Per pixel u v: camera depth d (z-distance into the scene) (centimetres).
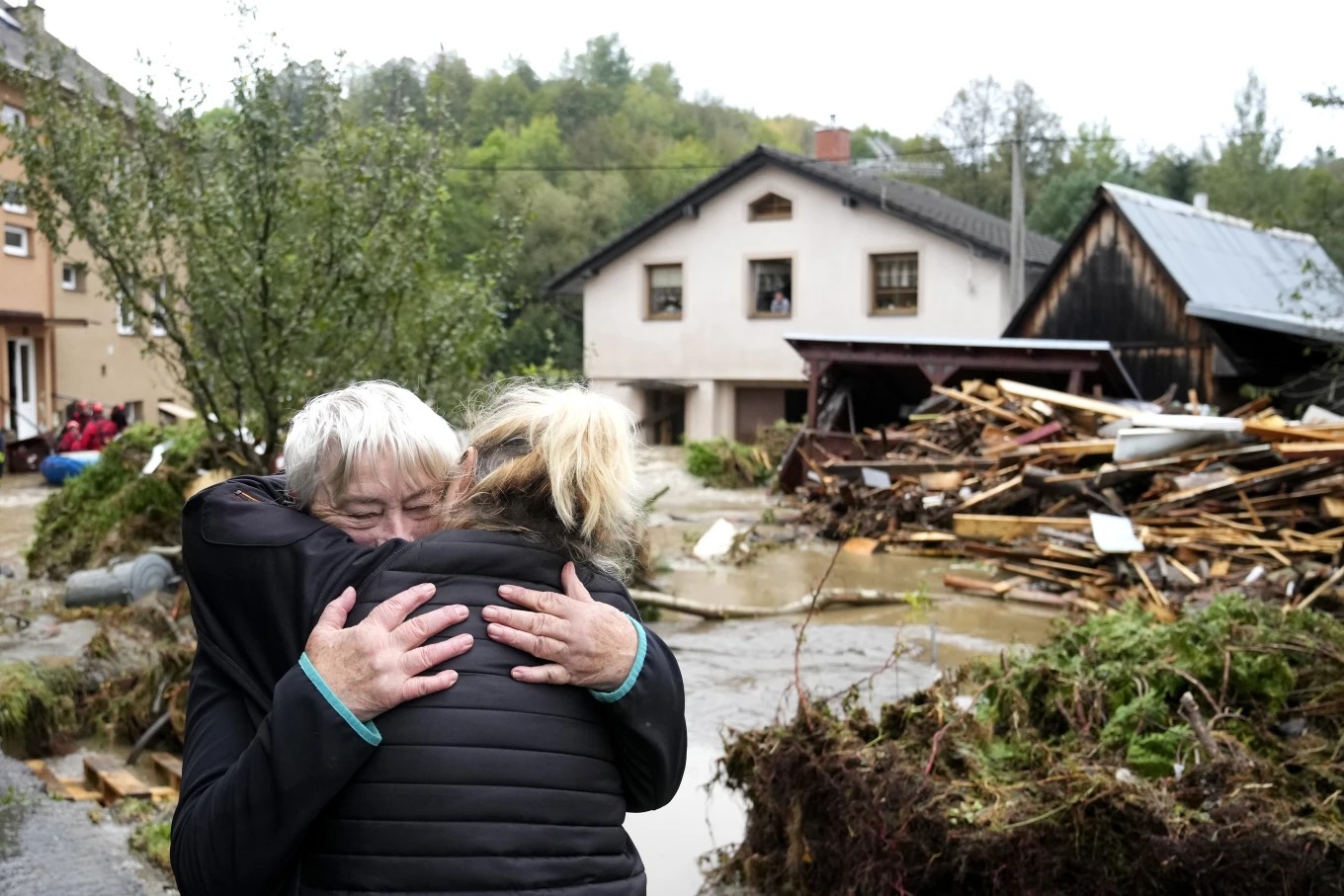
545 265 4978
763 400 3478
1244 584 1143
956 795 448
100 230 989
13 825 528
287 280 998
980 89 6569
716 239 3438
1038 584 1270
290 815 180
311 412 229
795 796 488
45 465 2312
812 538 1617
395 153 1024
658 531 1677
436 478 227
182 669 716
